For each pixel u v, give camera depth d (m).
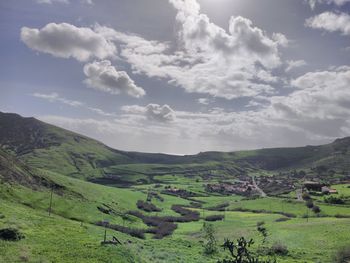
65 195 117.25
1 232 50.69
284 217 144.25
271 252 83.75
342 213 146.25
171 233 117.12
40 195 104.56
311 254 81.31
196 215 164.75
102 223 101.62
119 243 61.25
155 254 67.44
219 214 164.25
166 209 179.50
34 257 44.66
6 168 109.56
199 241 98.88
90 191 144.12
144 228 118.81
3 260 40.91
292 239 95.38
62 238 57.25
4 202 80.56
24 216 70.00
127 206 153.12
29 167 127.88
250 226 126.00
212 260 72.06
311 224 110.50
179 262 64.50
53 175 140.25
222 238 104.75
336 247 84.25
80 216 101.00
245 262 37.66
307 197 198.12
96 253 51.03
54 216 86.38
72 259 46.97
